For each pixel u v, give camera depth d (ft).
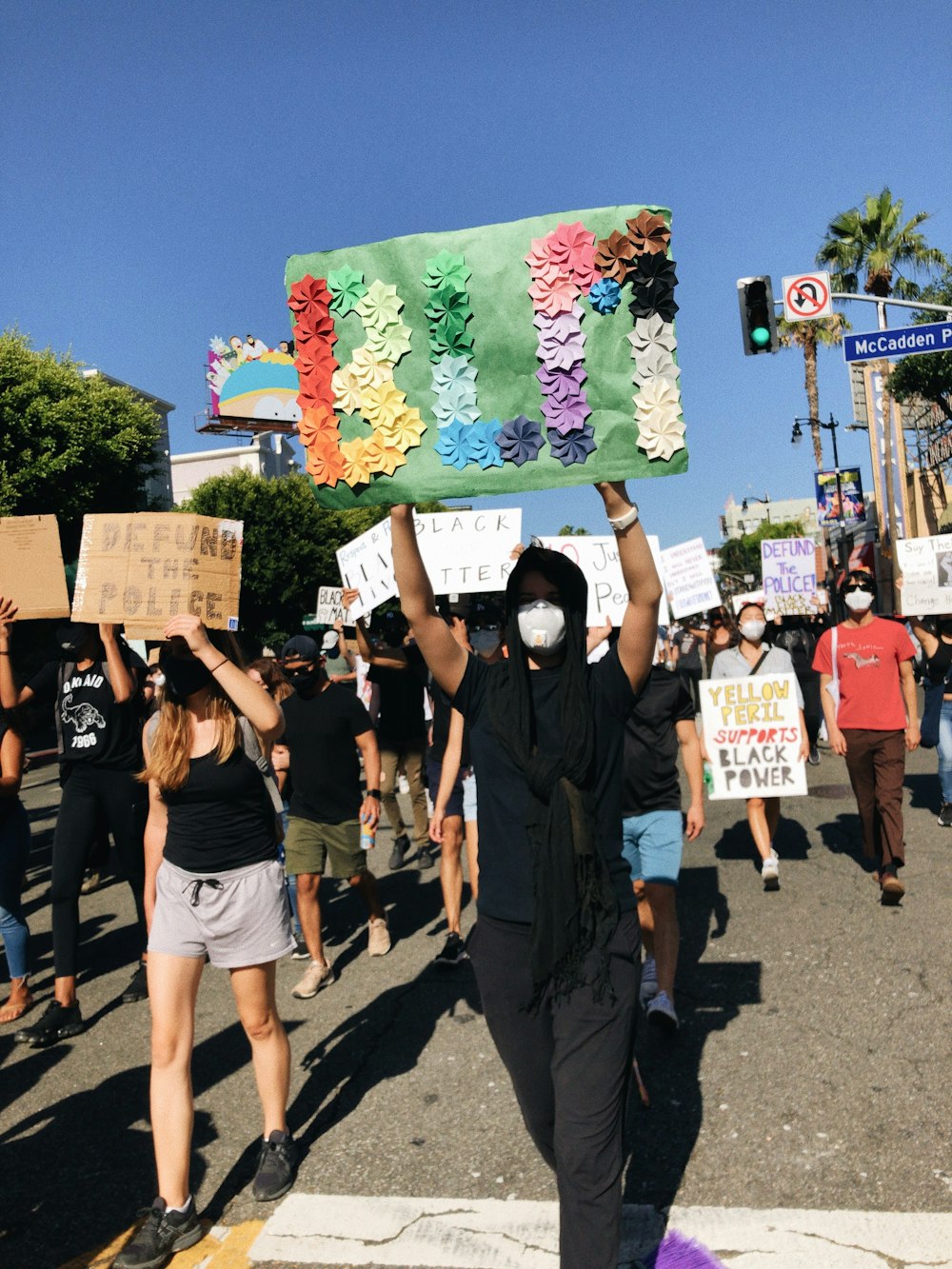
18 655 75.00
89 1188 12.07
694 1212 10.51
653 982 15.52
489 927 9.03
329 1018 17.04
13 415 85.25
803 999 15.99
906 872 23.03
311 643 18.62
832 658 21.49
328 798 18.81
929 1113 12.20
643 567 9.01
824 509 139.33
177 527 12.90
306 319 9.51
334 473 9.45
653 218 8.93
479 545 26.55
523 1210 10.82
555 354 9.05
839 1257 9.61
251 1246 10.52
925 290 89.40
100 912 25.64
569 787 8.70
